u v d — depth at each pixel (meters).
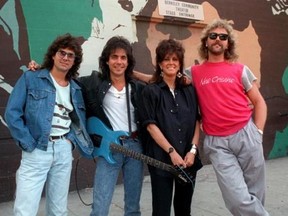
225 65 2.97
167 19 5.58
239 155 2.93
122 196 4.62
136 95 2.93
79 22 4.80
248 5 6.57
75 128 2.84
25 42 4.43
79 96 2.86
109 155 2.85
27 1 4.43
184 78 2.90
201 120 3.04
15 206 2.60
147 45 5.46
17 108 2.57
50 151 2.64
